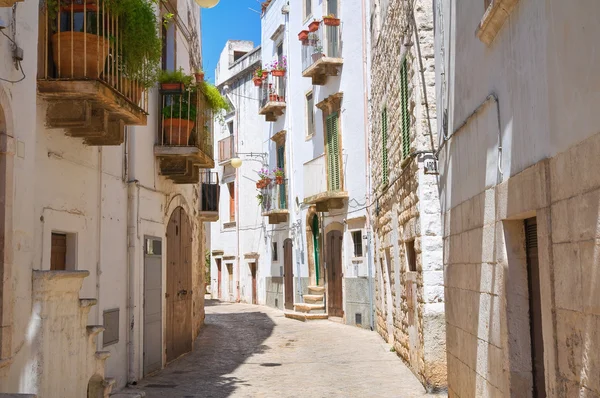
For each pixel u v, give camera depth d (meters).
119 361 9.48
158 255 11.46
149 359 10.88
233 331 18.64
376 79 16.06
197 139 11.49
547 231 3.92
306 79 23.45
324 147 21.53
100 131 7.49
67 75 6.96
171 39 12.87
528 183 4.28
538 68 4.10
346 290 19.91
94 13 7.11
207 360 12.89
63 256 7.77
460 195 6.71
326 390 9.65
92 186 8.44
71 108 7.07
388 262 14.35
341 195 19.80
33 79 5.74
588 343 3.33
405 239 10.84
